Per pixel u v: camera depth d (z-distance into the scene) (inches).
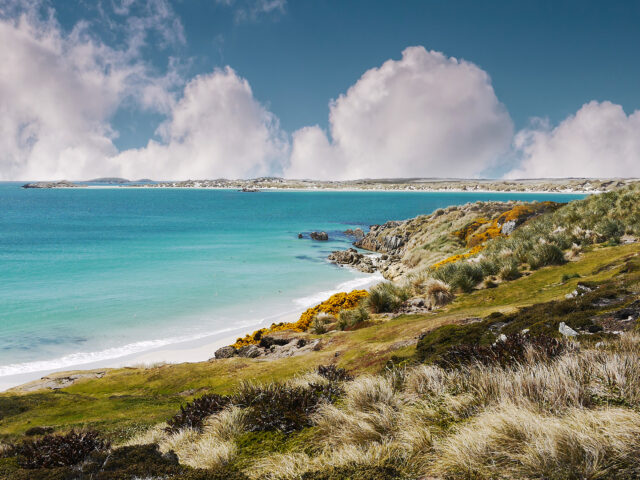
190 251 2213.3
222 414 248.7
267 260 1971.0
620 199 998.4
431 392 221.0
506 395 178.2
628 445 121.3
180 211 5757.9
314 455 177.3
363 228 3585.1
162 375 583.2
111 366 772.6
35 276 1566.2
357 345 520.7
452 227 1771.7
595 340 257.6
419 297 733.9
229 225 3764.8
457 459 136.6
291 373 485.7
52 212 5487.2
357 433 182.9
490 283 696.4
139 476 162.1
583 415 143.7
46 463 180.9
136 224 3826.3
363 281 1535.4
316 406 235.8
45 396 512.7
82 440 193.9
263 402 255.3
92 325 1015.6
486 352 243.6
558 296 507.2
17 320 1043.9
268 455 187.9
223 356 768.3
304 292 1358.3
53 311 1124.5
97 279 1523.1
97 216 4822.8
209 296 1296.8
